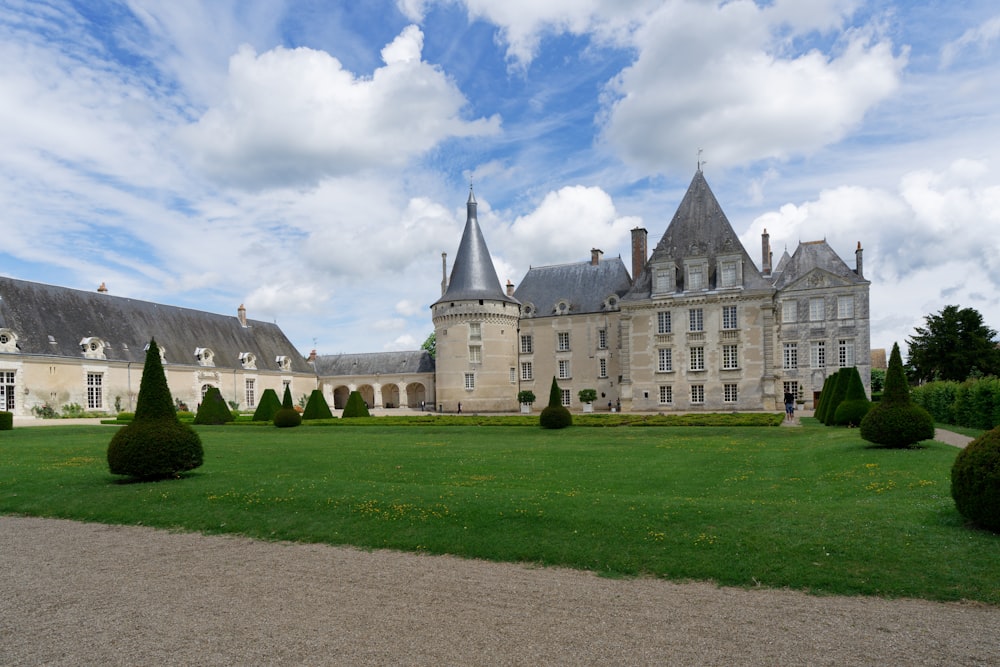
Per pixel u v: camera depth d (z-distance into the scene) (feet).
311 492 39.27
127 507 38.52
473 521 32.30
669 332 152.56
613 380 179.93
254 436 92.89
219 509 37.11
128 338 166.09
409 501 36.35
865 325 164.04
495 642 19.01
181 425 47.80
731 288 146.51
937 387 113.39
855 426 80.94
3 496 42.29
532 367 190.39
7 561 28.76
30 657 18.39
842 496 37.65
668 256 155.12
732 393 146.20
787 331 170.81
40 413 140.36
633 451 64.90
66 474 49.24
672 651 18.20
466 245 190.70
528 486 43.11
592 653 18.12
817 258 172.96
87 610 22.27
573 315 185.57
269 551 30.12
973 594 22.08
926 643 18.57
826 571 24.43
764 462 54.70
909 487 37.50
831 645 18.51
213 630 20.25
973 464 27.73
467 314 182.19
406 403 238.07
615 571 25.96
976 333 176.45
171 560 28.71
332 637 19.53
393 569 26.84
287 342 235.61
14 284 146.10
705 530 29.27
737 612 21.29
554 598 22.94
